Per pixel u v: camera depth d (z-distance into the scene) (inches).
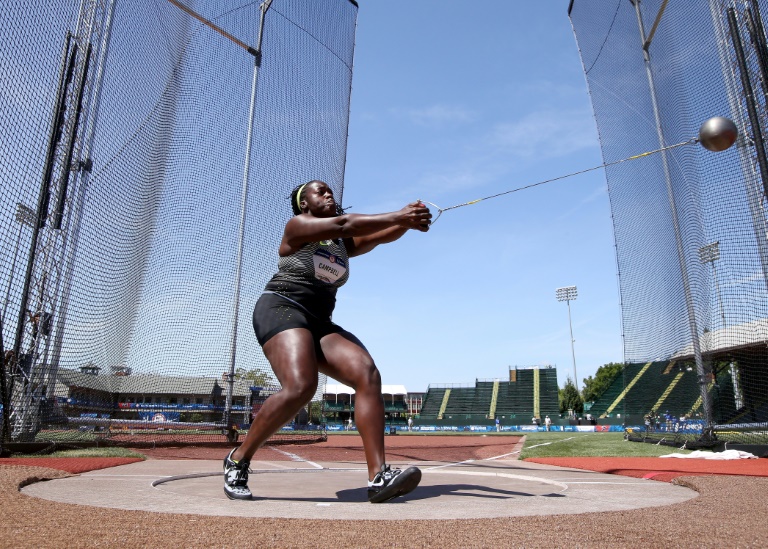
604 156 491.8
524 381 1964.8
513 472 192.7
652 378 429.4
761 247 281.6
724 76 302.0
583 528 68.7
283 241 121.9
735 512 83.7
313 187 125.6
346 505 96.8
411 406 2662.4
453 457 326.3
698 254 339.9
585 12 512.1
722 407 358.6
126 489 115.0
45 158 279.6
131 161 327.9
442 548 56.9
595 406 1728.6
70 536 60.7
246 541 59.7
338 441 573.3
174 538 60.8
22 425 272.1
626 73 437.1
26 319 278.1
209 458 276.8
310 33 462.3
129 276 330.6
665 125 379.6
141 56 332.8
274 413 107.3
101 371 320.5
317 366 112.5
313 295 118.2
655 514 81.6
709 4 312.2
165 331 372.5
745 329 314.7
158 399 376.2
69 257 292.2
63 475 139.6
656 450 343.0
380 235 130.5
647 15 394.9
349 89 480.1
